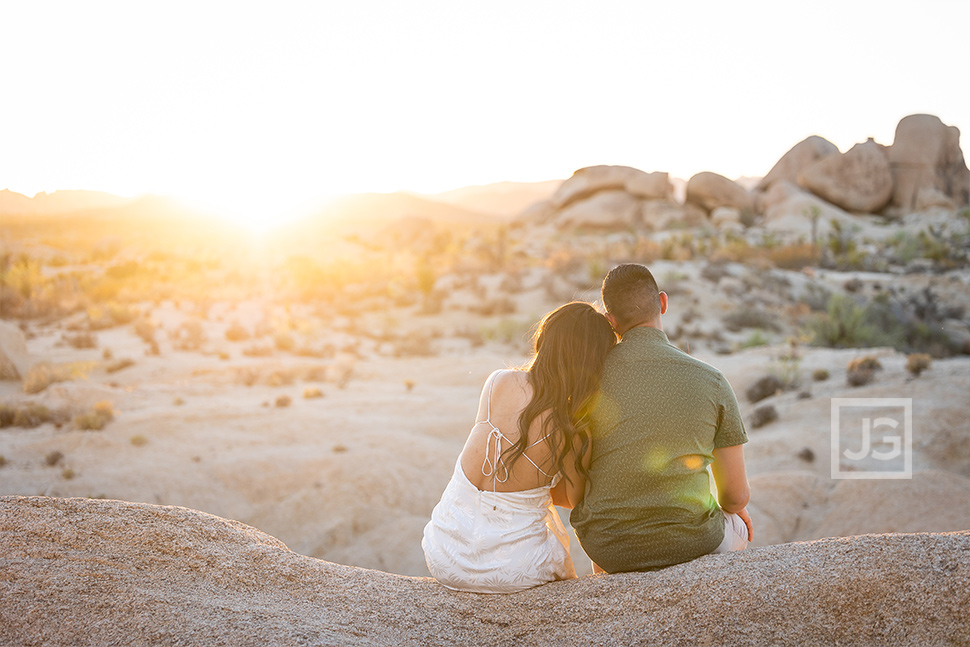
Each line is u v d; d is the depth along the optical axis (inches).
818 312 1352.1
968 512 409.4
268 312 1411.2
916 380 615.8
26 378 872.3
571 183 3398.1
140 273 2215.8
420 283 1448.1
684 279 1437.0
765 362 775.7
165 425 646.5
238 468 557.0
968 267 1867.6
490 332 1196.5
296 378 883.4
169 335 1186.6
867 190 3134.8
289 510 509.4
